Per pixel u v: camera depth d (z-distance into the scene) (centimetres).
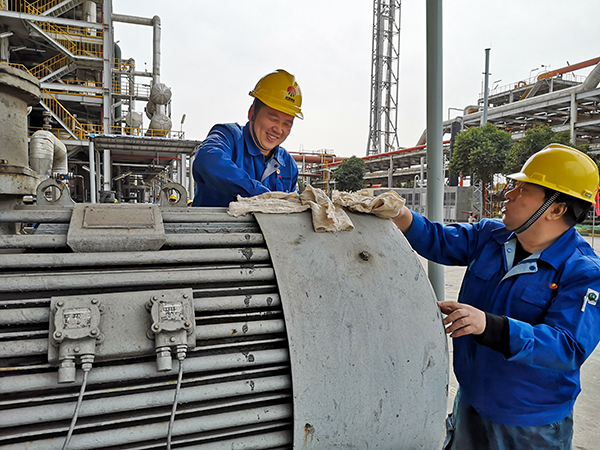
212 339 93
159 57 1670
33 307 85
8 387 76
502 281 142
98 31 1407
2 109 110
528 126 3619
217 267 103
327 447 93
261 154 200
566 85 3728
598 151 2581
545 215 132
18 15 1216
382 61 4275
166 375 87
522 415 134
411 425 102
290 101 179
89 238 96
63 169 865
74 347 77
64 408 78
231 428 91
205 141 182
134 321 86
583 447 219
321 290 102
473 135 1970
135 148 1183
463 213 2077
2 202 110
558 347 112
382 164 3981
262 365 95
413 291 113
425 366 105
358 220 128
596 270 123
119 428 82
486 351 141
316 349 94
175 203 138
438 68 250
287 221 119
